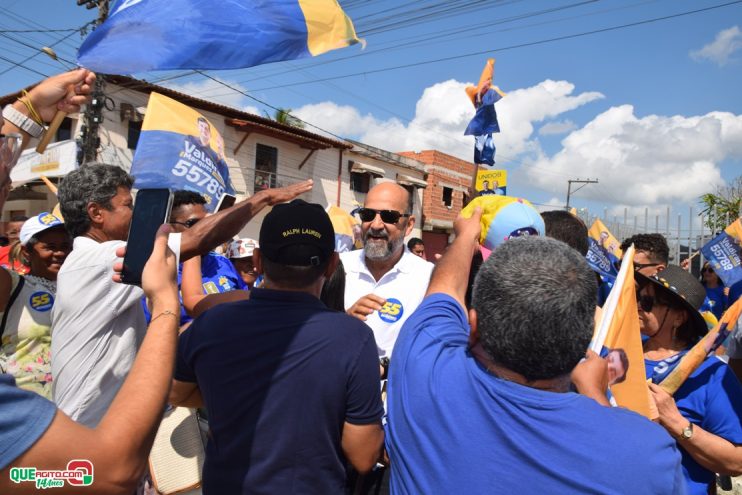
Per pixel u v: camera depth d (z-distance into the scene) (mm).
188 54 1696
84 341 1678
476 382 1183
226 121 17234
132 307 1783
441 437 1167
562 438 1066
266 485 1511
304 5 1740
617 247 3801
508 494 1063
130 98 14492
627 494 1001
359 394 1561
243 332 1612
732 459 1745
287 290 1687
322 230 1695
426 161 26859
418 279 2938
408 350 1360
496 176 4285
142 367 1096
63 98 1600
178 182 3441
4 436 873
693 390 1902
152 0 1697
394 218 2959
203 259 3293
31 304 2193
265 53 1718
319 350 1552
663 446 1052
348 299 2990
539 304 1073
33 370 2160
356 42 1781
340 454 1617
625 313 1528
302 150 20188
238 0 1717
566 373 1133
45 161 14289
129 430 1000
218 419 1586
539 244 1186
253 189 18266
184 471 2580
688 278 2094
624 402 1519
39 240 2277
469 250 1649
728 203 7715
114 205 1908
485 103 3836
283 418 1522
